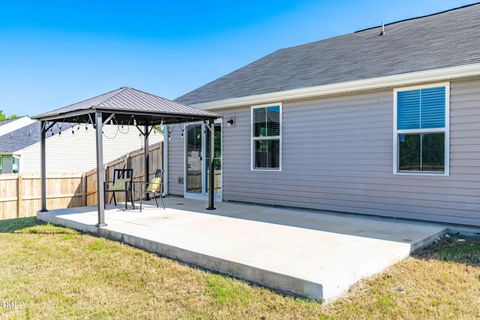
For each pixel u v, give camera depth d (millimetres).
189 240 5117
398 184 6648
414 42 7922
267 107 8664
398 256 4520
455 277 3959
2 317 3273
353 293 3584
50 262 4844
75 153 19938
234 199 9461
